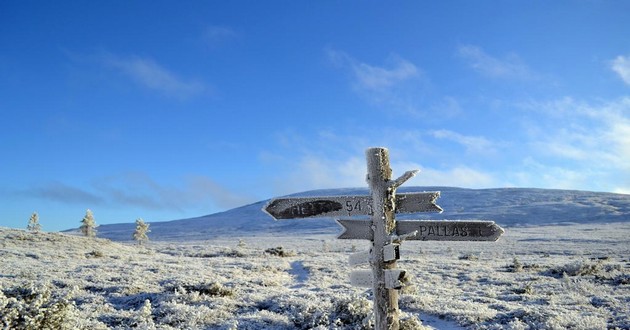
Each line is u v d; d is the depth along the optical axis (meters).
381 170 5.71
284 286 22.33
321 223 162.00
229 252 48.38
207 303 15.52
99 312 13.92
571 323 12.54
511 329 12.20
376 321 5.56
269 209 6.00
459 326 13.40
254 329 12.36
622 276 23.00
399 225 5.82
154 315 13.70
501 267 31.91
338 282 24.91
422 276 26.42
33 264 28.03
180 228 195.12
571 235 87.06
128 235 166.00
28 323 8.91
